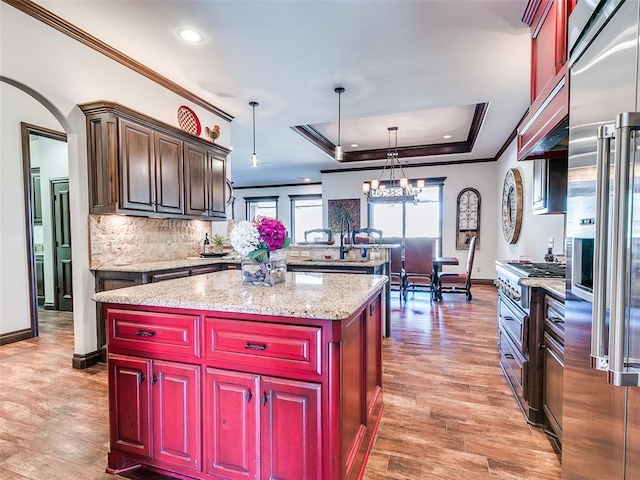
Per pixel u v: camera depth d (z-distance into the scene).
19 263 3.80
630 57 0.94
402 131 5.98
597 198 0.99
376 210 8.49
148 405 1.58
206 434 1.49
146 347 1.58
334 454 1.30
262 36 2.82
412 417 2.17
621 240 0.91
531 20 2.35
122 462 1.67
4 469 1.69
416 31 2.74
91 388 2.56
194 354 1.49
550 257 3.30
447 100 4.15
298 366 1.33
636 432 0.95
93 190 2.98
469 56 3.14
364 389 1.76
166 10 2.50
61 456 1.79
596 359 1.00
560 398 1.75
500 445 1.87
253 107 4.38
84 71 2.89
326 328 1.29
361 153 7.51
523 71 3.43
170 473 1.57
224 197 4.54
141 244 3.60
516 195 5.25
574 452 1.30
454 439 1.93
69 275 5.06
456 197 7.74
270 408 1.38
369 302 1.86
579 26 1.26
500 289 3.01
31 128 4.03
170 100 3.73
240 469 1.43
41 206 5.16
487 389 2.55
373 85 3.76
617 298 0.92
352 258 4.11
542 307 2.01
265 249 1.87
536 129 2.19
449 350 3.40
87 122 2.95
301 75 3.51
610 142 0.97
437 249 7.91
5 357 3.23
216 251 4.40
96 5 2.45
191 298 1.54
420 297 6.26
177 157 3.68
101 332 3.08
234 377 1.43
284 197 10.81
